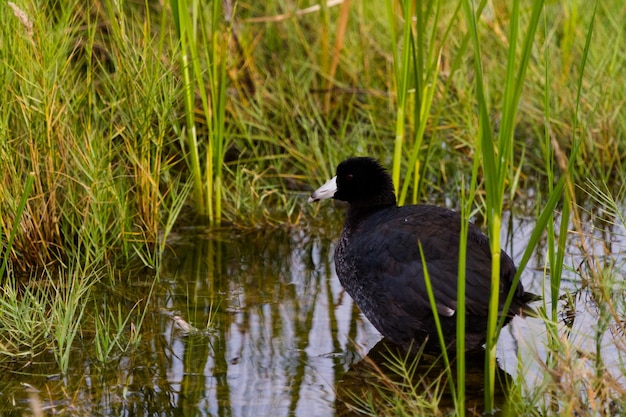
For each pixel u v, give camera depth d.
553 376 6.44
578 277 9.47
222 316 8.77
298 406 7.14
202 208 11.21
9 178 9.45
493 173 6.29
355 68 13.52
